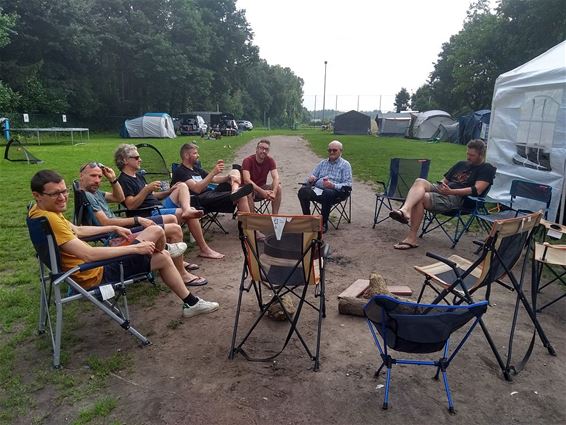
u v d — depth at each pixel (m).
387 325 2.32
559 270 4.64
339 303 3.57
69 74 35.91
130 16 38.72
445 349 2.66
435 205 5.27
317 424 2.37
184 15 40.91
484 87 35.47
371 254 5.07
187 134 32.59
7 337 3.23
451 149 20.62
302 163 14.31
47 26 32.59
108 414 2.44
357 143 24.59
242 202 5.41
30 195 8.34
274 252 3.06
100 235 3.72
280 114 76.81
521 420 2.42
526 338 3.28
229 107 55.47
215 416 2.43
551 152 6.07
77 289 2.90
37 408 2.49
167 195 5.29
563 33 24.11
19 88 31.58
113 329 3.36
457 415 2.45
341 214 6.46
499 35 30.64
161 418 2.41
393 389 2.66
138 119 28.88
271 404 2.53
